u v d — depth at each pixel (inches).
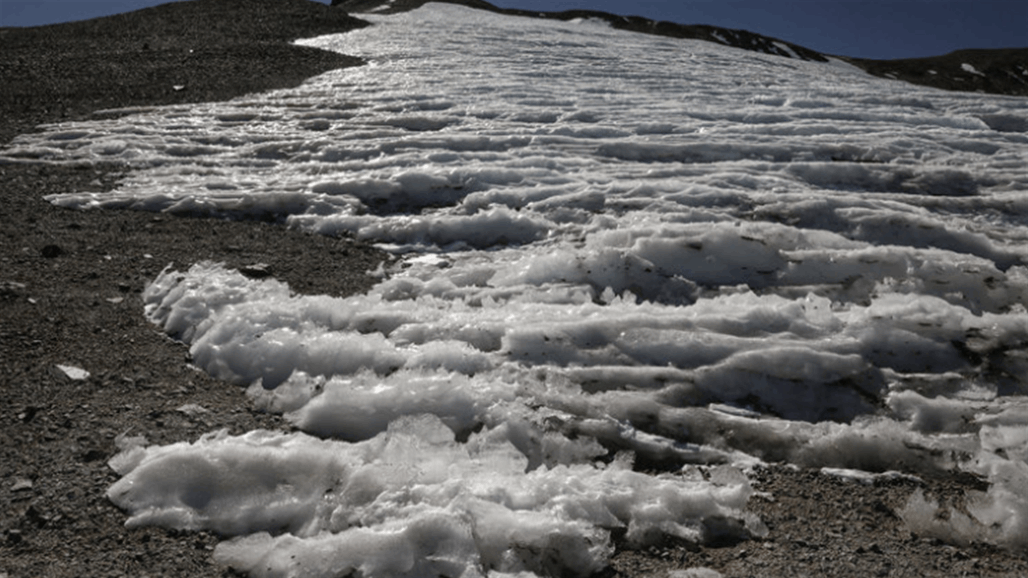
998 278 237.8
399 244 277.3
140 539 115.3
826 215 299.1
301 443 139.9
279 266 243.4
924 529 130.3
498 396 159.2
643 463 147.3
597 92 657.6
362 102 573.9
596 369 176.4
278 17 1307.8
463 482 125.3
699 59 1109.1
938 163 408.8
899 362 188.9
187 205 300.2
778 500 137.2
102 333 185.2
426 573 107.7
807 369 180.5
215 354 175.9
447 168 352.5
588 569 114.7
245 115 516.7
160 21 1200.8
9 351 170.4
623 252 243.0
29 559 108.7
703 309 208.1
